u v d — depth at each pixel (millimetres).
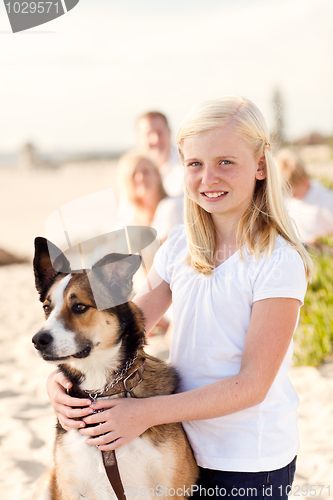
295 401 2016
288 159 5691
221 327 1936
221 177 1896
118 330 2137
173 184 5066
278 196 1960
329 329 4598
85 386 2129
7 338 5598
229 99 1960
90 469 2014
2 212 15844
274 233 1916
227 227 2066
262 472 1894
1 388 4273
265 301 1825
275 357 1785
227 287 1927
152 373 2154
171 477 2021
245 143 1894
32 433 3496
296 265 1855
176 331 2121
